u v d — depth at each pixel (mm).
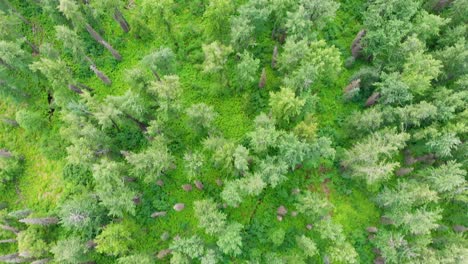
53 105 44719
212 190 41406
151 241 39625
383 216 40531
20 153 43375
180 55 46500
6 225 39312
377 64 43281
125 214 39688
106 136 38656
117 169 35562
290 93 35594
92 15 45000
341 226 37562
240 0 49406
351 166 39156
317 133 43688
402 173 41781
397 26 39875
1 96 43125
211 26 40688
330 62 38969
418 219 34938
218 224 34219
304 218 41062
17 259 36688
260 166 35969
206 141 37688
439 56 41281
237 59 46031
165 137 39344
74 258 34562
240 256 38844
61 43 47656
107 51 47156
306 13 38188
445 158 40969
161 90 34375
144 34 46938
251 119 44281
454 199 41000
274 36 47031
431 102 39562
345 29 48688
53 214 39969
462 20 43969
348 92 43281
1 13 40781
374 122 38562
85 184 41938
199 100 44938
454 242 37531
